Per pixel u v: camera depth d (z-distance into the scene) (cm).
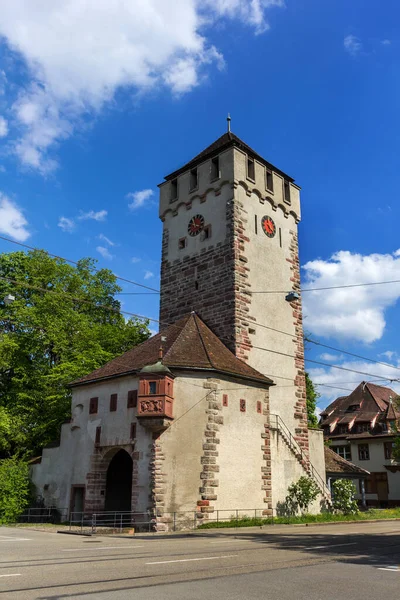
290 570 1095
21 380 3925
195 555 1354
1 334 3997
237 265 3350
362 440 5847
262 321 3428
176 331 3175
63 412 3694
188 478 2547
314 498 3056
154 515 2434
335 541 1784
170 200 3919
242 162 3588
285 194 3956
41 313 4072
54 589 872
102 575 1016
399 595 842
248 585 922
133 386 2769
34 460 3297
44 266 4294
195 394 2680
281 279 3681
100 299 4678
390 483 5575
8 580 959
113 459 3041
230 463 2694
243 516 2680
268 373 3359
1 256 4397
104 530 2334
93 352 3884
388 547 1584
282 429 3328
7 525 2848
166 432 2572
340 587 909
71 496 2917
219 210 3534
